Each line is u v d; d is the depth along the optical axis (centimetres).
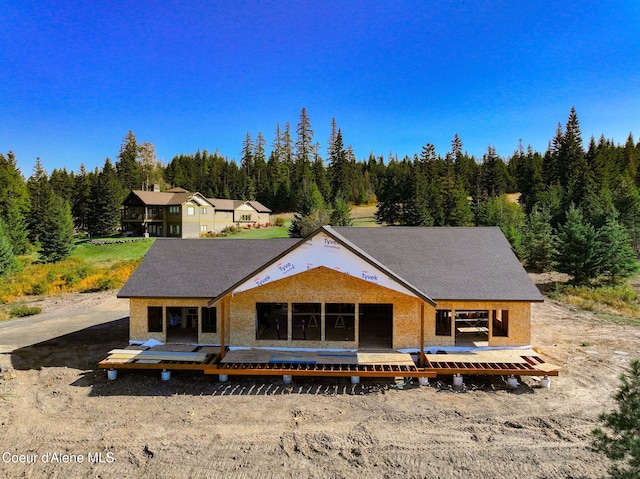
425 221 5981
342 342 1667
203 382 1515
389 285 1526
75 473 981
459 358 1545
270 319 2033
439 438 1119
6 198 6894
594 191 6075
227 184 11594
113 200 7662
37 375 1602
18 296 3291
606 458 1010
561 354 1767
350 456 1043
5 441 1123
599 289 3059
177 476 970
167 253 2016
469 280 1711
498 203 6097
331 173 11181
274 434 1148
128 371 1630
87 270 4056
